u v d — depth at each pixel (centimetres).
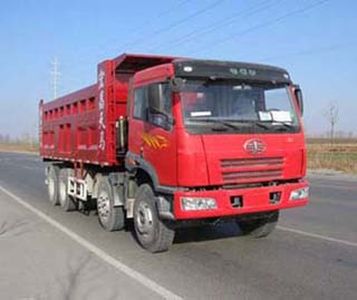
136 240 1015
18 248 944
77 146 1314
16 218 1302
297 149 902
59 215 1357
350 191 2022
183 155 816
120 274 762
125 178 1047
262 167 862
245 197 842
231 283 711
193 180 815
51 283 717
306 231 1096
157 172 878
